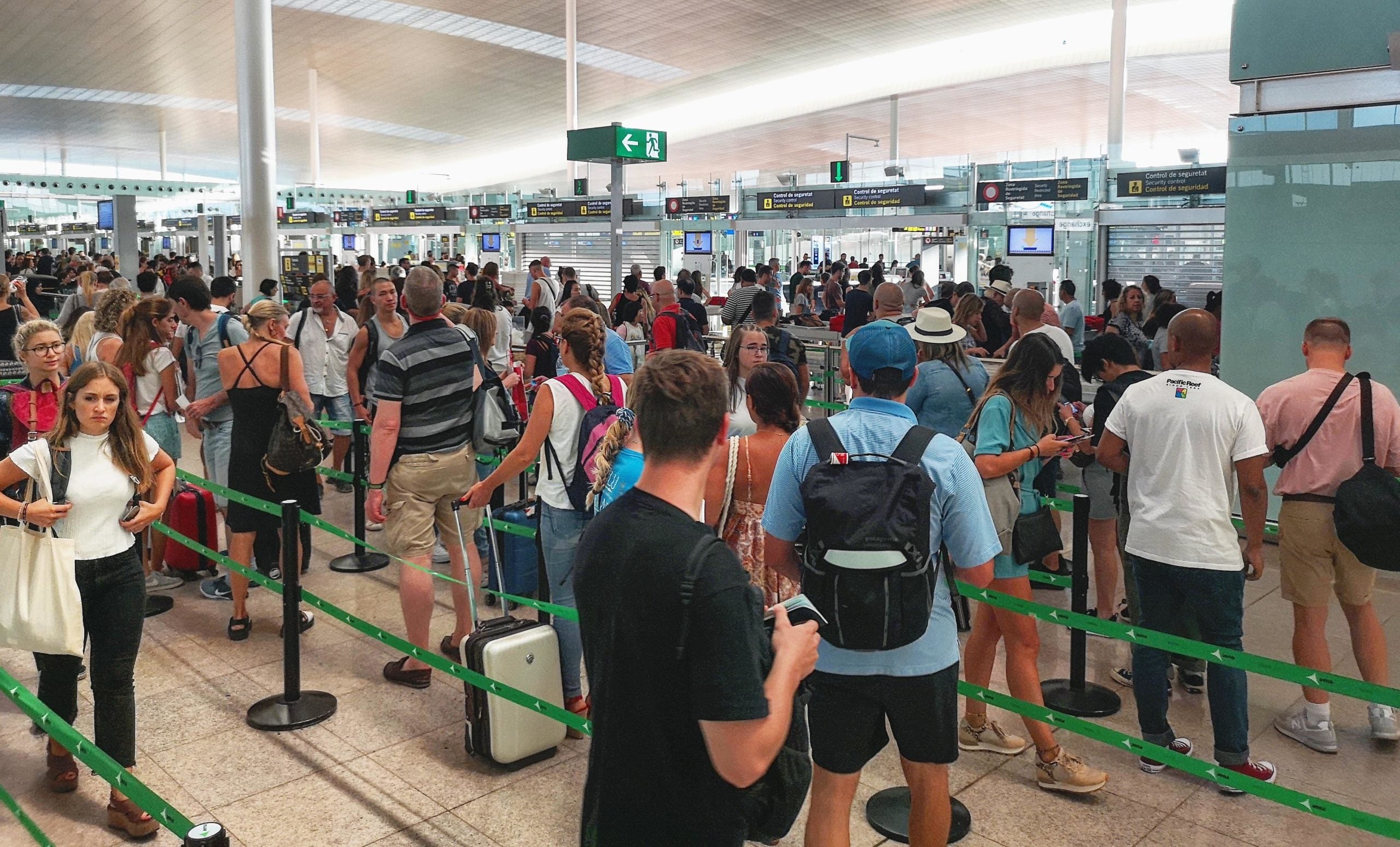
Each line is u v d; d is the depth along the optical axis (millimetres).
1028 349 3916
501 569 5711
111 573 3744
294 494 5547
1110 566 5531
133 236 21625
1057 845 3553
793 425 3523
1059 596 6273
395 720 4566
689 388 1876
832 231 26750
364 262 10922
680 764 1807
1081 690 4691
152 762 4160
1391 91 6695
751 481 3498
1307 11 6953
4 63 42656
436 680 5016
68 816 3842
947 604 2889
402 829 3672
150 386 6043
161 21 36531
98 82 46438
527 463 4324
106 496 3693
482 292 8789
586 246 28234
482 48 40594
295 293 18875
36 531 3596
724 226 24375
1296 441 4320
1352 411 4207
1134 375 5070
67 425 3664
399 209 34125
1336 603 6156
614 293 11164
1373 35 6695
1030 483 4004
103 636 3758
